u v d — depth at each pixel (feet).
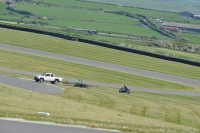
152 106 560.20
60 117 293.43
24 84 619.67
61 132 258.57
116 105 540.93
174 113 528.63
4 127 256.32
